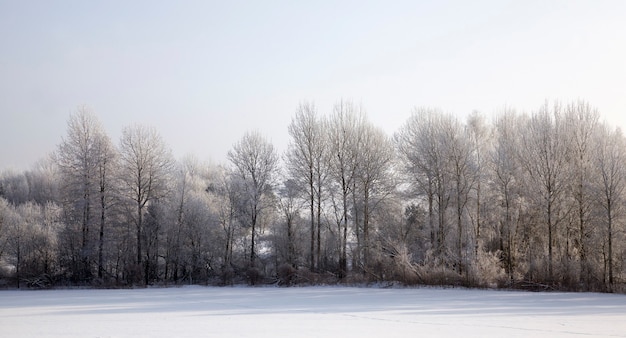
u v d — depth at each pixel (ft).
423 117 188.03
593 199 160.25
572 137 168.86
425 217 188.14
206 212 209.36
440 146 177.47
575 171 164.35
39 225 206.80
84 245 191.62
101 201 193.77
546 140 164.86
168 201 207.51
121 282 185.16
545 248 172.24
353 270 186.91
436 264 163.12
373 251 180.45
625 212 156.87
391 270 168.25
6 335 62.85
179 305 107.76
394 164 194.49
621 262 157.28
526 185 169.78
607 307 98.53
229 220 211.82
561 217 166.61
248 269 189.57
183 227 206.69
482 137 200.54
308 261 200.64
